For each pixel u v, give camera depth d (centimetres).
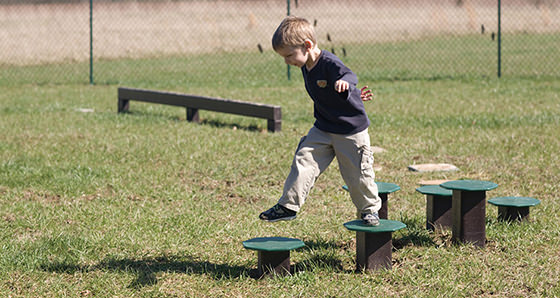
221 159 1340
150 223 923
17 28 6091
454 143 1505
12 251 789
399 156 1389
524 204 851
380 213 859
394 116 1905
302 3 9069
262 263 712
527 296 654
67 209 989
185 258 787
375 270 725
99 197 1069
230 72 3322
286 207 681
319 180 1188
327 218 956
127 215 965
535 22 6412
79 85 2912
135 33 5675
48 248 803
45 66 3747
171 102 1923
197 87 2770
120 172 1224
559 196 1059
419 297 650
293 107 2159
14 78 3203
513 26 6038
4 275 722
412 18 7275
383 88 2589
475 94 2366
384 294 665
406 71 3209
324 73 643
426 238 839
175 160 1328
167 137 1580
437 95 2364
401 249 803
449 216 878
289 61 648
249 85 2803
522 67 3222
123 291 681
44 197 1070
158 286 691
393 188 833
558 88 2466
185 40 5197
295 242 710
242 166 1283
